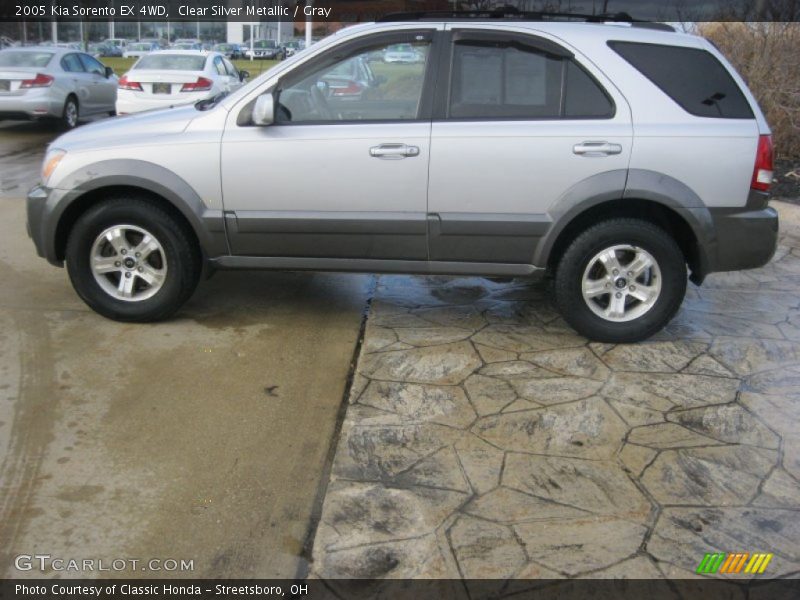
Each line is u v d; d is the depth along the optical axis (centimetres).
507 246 477
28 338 490
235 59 4547
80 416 396
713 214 466
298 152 473
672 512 325
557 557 296
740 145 460
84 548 299
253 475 351
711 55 468
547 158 460
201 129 486
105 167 484
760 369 463
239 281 617
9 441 371
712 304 583
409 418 400
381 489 339
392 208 476
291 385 441
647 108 463
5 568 287
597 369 459
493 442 378
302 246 490
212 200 485
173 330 512
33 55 1407
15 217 786
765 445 379
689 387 438
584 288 484
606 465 359
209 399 420
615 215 483
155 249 502
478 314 551
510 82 471
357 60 479
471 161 463
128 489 337
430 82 473
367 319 539
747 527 316
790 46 977
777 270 673
